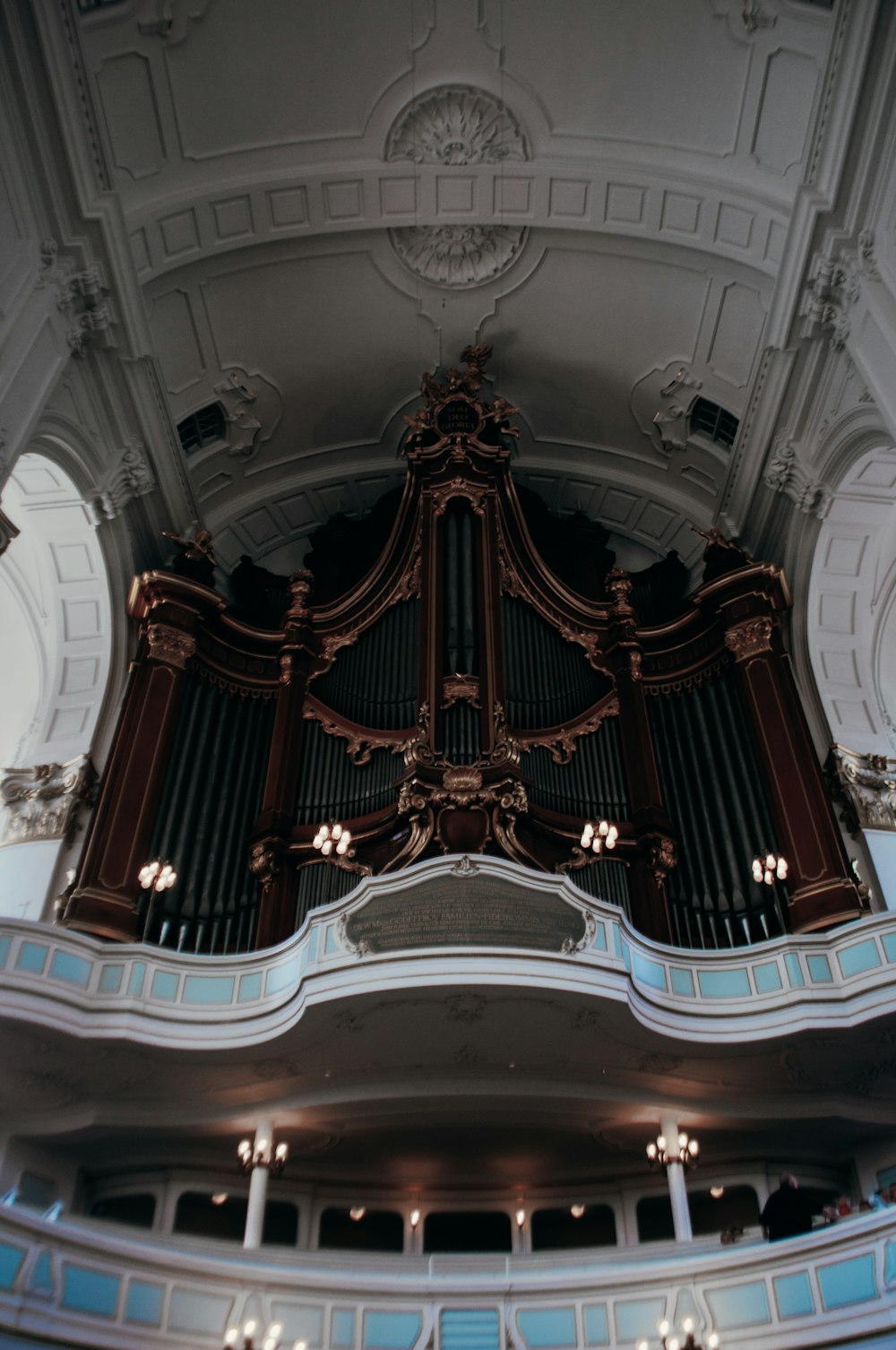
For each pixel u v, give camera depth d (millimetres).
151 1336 7430
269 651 14836
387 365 16562
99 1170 11180
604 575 16781
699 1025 10117
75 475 12953
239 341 15438
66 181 11211
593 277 15164
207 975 10430
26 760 13797
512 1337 7852
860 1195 10984
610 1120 10664
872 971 10109
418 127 13531
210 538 15281
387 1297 8023
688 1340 7387
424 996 9422
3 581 14875
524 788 11914
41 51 10391
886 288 10797
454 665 13266
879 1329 7215
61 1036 9828
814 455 13648
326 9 12195
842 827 13273
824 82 11094
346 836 11648
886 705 15133
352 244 14742
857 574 14594
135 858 11945
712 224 13703
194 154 12945
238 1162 11070
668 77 12586
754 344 14570
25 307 10703
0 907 12328
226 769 13430
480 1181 11430
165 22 11609
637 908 11906
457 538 14789
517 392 17047
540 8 12312
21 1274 7023
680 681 14469
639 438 16984
